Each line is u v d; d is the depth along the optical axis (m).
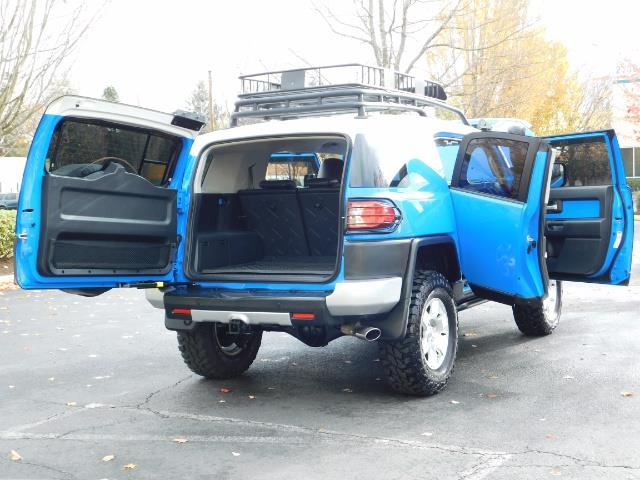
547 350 7.02
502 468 4.00
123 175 5.12
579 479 3.83
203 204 5.77
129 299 11.59
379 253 5.05
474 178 5.97
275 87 7.02
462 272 5.88
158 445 4.55
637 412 4.99
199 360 6.04
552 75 27.31
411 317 5.29
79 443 4.62
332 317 5.05
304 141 5.67
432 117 6.46
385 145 5.30
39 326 9.19
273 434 4.71
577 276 6.98
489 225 5.85
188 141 5.55
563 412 5.04
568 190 7.01
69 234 4.82
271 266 5.87
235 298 5.21
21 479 4.02
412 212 5.27
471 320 8.84
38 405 5.55
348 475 3.96
